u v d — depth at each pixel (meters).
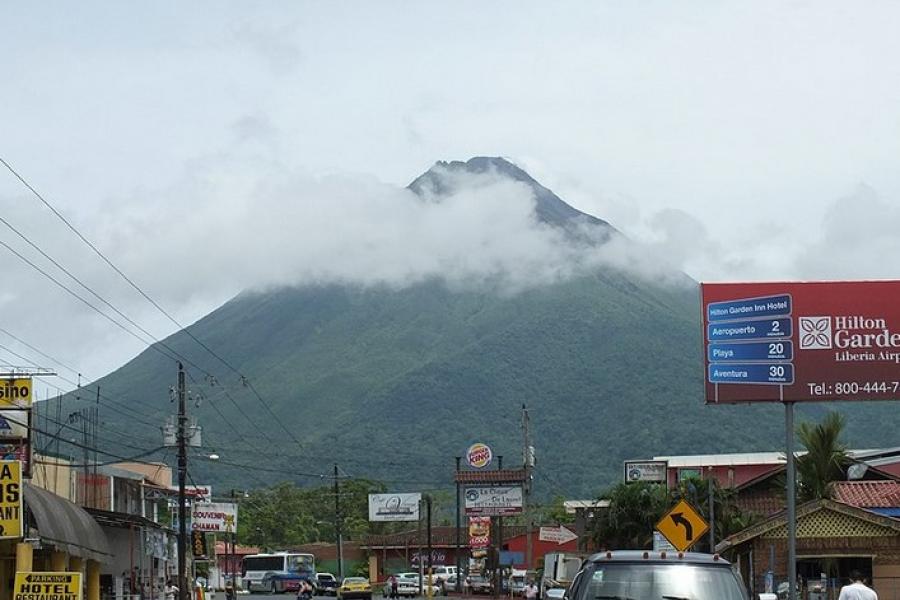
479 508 100.31
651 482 75.06
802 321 39.88
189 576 82.12
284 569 108.31
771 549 41.12
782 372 39.41
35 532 35.91
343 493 142.75
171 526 81.75
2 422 40.16
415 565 131.12
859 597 24.78
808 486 66.00
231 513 87.75
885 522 42.78
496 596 92.44
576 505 122.75
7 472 32.44
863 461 73.25
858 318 39.78
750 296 40.03
